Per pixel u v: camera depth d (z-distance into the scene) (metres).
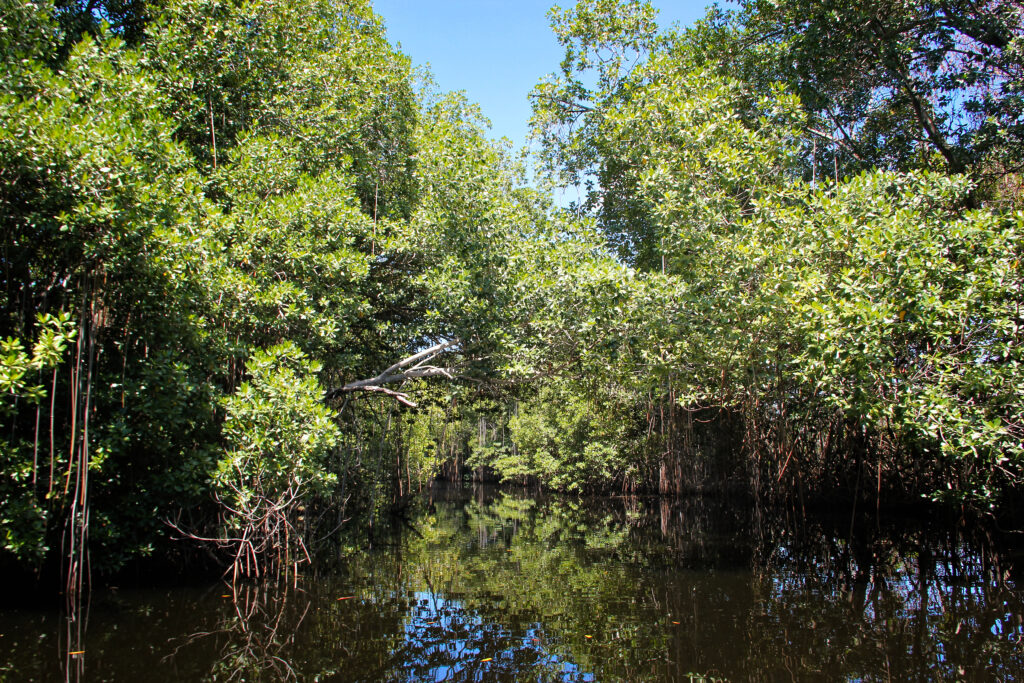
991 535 11.67
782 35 14.07
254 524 8.99
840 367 8.58
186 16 10.88
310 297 10.36
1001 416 9.00
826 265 9.63
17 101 7.35
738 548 12.68
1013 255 8.84
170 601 8.19
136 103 8.76
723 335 9.80
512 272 11.82
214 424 9.48
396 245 12.12
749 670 5.66
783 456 14.82
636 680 5.54
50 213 7.40
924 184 9.80
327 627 7.22
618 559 11.74
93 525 8.38
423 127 14.77
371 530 15.78
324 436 8.73
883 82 13.22
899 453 14.12
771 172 11.23
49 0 8.78
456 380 13.41
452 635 6.93
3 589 8.23
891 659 5.86
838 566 10.45
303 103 12.01
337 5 14.35
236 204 10.17
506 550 13.19
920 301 8.40
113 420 8.34
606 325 10.91
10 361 6.32
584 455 27.33
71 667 5.77
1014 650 6.07
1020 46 11.20
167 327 8.71
